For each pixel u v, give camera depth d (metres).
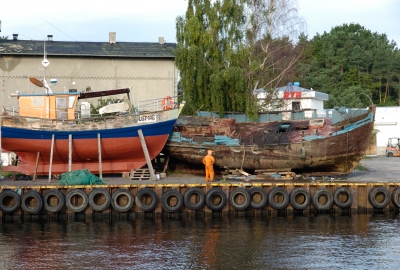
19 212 27.08
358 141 32.94
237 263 20.03
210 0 44.16
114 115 36.59
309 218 27.36
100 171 32.62
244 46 44.00
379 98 98.00
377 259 20.42
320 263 19.97
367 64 96.38
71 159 32.81
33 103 34.25
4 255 21.06
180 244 22.52
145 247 22.11
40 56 46.41
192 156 34.75
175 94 48.75
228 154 33.94
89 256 20.88
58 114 34.16
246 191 27.39
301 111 37.72
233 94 40.19
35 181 32.22
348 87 87.81
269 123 35.00
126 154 34.66
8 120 33.19
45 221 26.92
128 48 49.75
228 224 26.06
